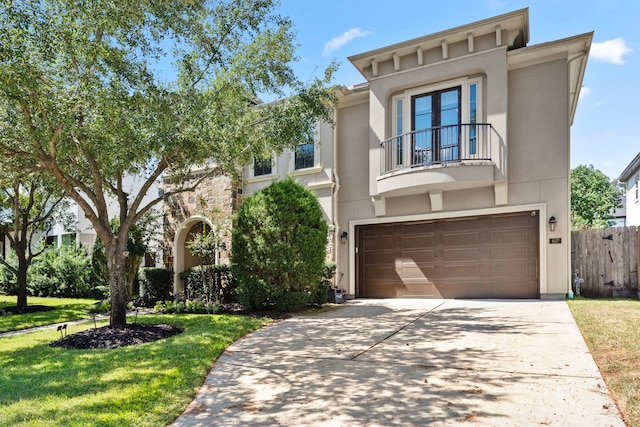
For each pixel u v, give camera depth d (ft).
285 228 33.65
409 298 40.86
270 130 31.53
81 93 22.59
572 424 11.50
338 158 45.19
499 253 37.09
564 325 23.65
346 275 43.70
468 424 11.75
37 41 20.84
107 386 16.02
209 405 14.37
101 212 27.73
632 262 34.81
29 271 59.06
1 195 49.01
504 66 35.88
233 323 28.91
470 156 37.70
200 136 25.29
